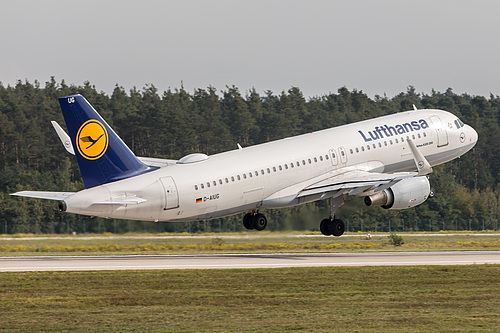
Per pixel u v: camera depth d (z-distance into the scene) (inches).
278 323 2773.1
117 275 4045.3
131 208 4896.7
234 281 3833.7
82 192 4756.4
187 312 3011.8
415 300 3277.6
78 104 4722.0
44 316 2947.8
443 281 3843.5
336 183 5595.5
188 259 4982.8
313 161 5654.5
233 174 5260.8
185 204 5064.0
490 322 2775.6
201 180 5118.1
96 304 3203.7
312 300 3282.5
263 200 5477.4
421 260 4899.1
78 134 4744.1
